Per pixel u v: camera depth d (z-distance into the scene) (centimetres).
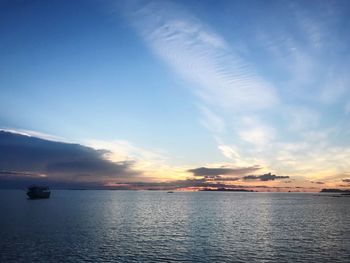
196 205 19125
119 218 10506
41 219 9600
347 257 5100
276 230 7950
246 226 8712
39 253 5097
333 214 12700
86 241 6112
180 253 5291
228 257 5069
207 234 7238
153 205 18650
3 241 5950
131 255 5109
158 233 7319
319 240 6525
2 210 12812
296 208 16525
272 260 4916
